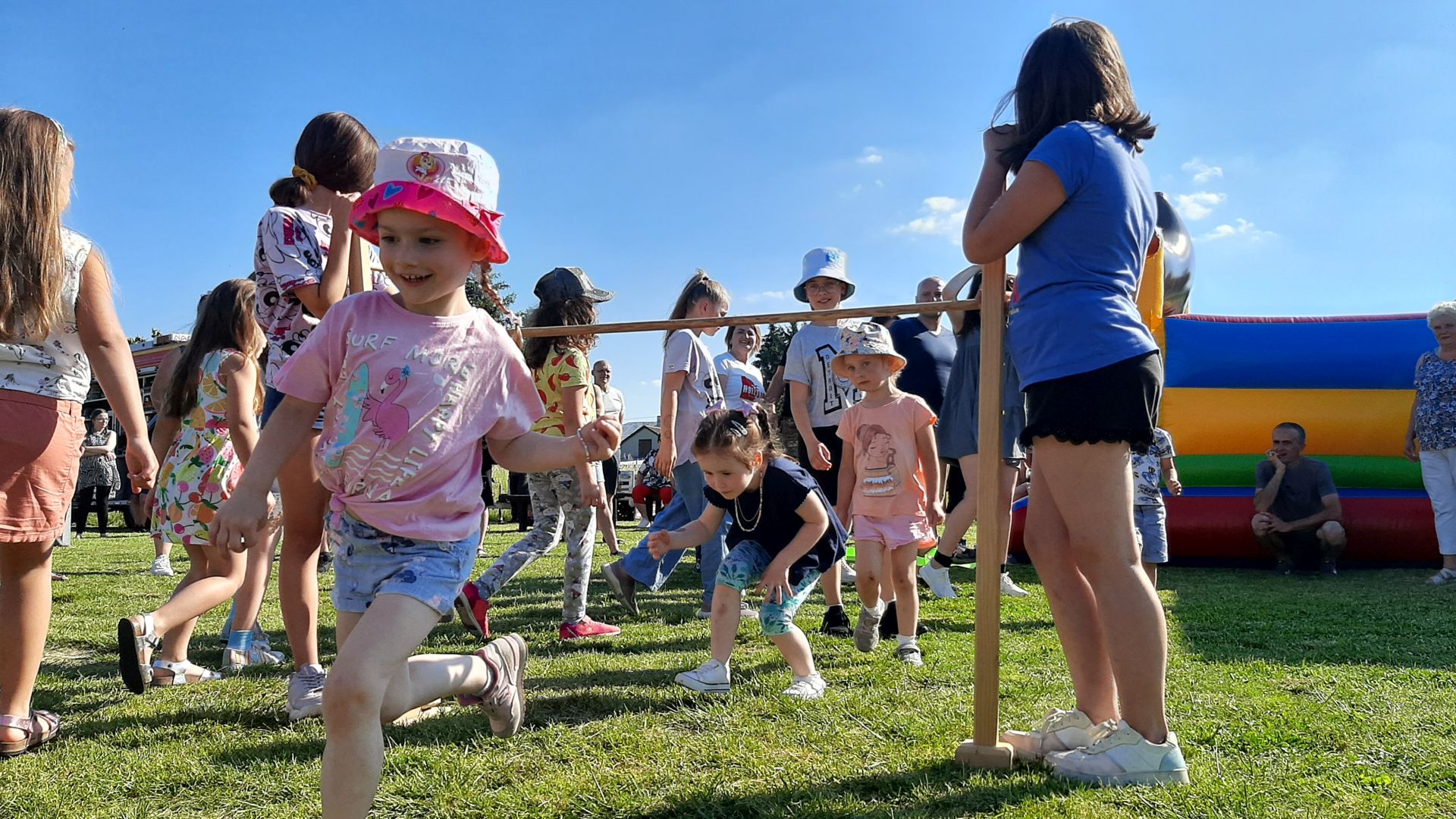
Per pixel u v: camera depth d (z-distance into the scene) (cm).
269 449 198
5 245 252
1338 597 552
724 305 497
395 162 202
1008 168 250
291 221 295
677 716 285
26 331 258
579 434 208
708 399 493
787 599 317
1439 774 227
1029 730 266
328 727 174
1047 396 229
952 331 623
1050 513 253
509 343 218
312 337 204
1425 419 651
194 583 323
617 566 489
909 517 387
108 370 279
